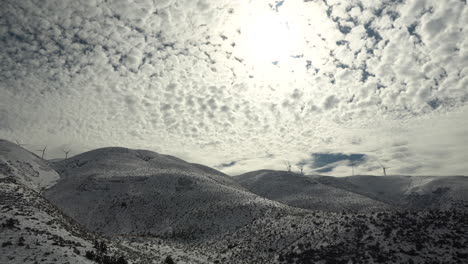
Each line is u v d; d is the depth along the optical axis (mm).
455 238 27375
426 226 30594
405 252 27094
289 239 43250
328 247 32375
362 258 28062
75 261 22094
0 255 20281
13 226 26078
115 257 29625
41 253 21812
